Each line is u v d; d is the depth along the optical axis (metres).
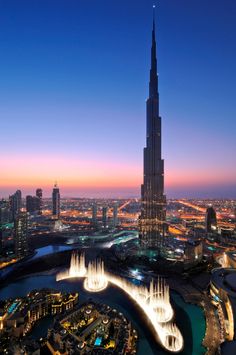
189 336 177.75
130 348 157.62
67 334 158.00
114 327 171.12
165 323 194.38
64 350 147.25
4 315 184.25
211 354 154.50
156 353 158.38
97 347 147.25
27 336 179.88
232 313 171.12
